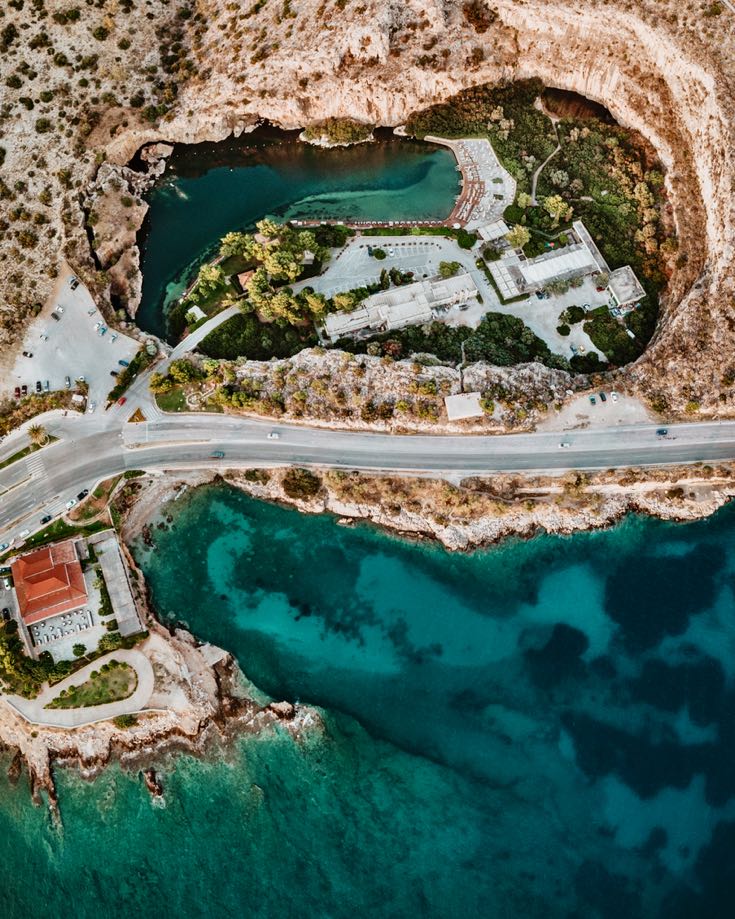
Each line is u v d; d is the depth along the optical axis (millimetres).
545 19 156125
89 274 150500
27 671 122188
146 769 124562
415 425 136875
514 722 126812
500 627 132500
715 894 115438
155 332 150000
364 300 147125
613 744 124500
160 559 136875
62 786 124875
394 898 116250
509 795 122312
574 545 135500
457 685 129500
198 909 117062
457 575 135250
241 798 122812
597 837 119438
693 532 135375
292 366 141500
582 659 129875
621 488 134875
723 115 142125
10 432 140500
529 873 117500
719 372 133125
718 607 131250
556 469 134000
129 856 120875
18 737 126625
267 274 149250
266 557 137500
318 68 156375
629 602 132375
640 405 135750
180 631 131750
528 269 148000
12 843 123875
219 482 140375
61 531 134250
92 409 141625
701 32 146250
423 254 152875
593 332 144500
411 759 124875
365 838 120000
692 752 123312
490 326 144500
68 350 145500
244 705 127250
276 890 117375
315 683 129875
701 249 144750
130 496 137750
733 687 126625
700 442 133250
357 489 135250
